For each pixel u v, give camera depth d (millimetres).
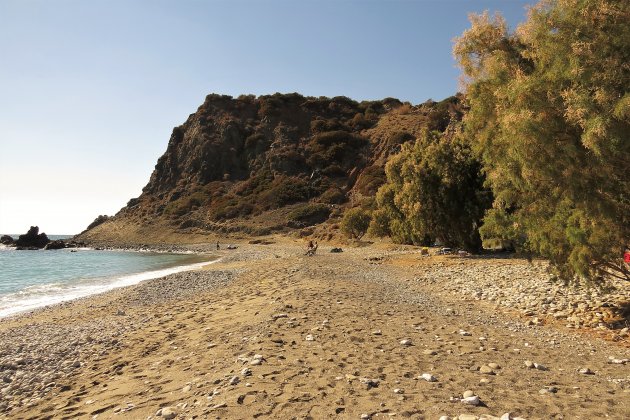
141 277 37781
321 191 112375
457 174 31766
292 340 9109
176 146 154125
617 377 7316
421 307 14430
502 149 11305
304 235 85500
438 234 35812
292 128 142000
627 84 7930
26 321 17344
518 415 5285
